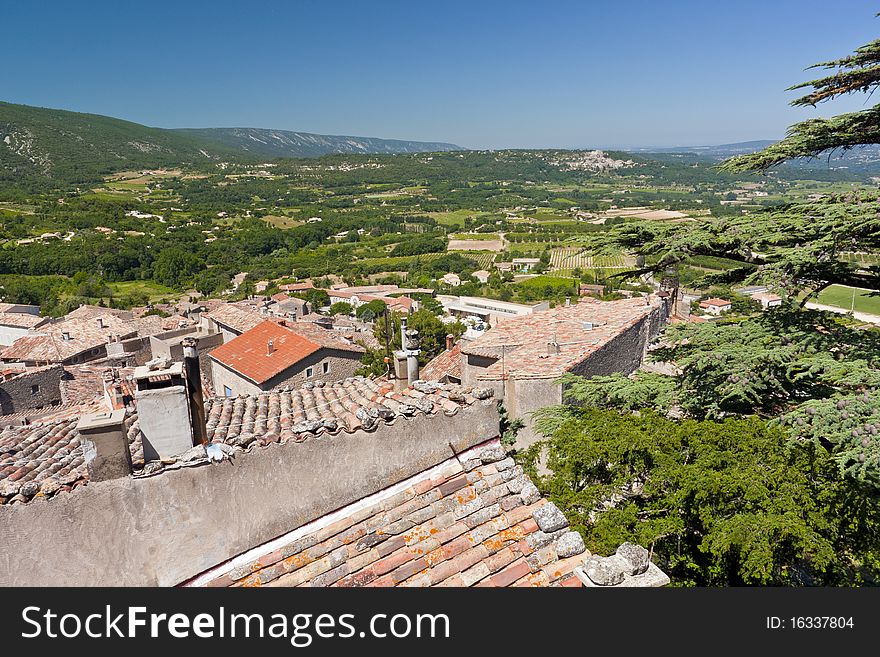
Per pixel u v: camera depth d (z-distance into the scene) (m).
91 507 5.43
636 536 11.42
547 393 18.31
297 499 6.51
